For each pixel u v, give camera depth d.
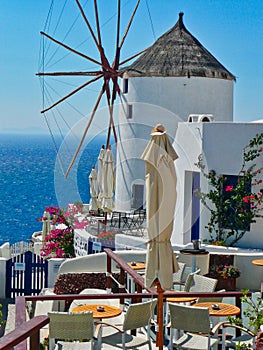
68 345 11.33
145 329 13.40
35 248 28.50
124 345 11.23
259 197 21.27
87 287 18.33
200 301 12.79
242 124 21.59
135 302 12.28
